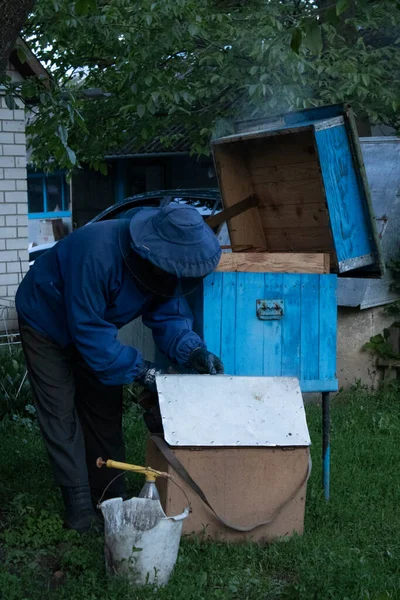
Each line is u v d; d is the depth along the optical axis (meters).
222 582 3.42
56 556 3.69
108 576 3.37
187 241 3.49
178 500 3.69
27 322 3.93
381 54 9.55
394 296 7.32
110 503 3.38
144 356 4.76
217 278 4.21
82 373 4.05
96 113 10.89
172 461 3.63
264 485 3.80
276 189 4.89
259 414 3.81
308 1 10.35
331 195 4.30
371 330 7.16
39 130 6.26
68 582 3.34
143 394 4.11
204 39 9.52
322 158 4.24
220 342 4.24
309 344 4.39
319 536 3.89
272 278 4.30
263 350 4.32
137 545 3.25
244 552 3.70
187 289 3.74
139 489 4.54
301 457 3.83
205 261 3.52
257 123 5.34
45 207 19.20
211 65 9.77
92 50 10.59
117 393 4.14
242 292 4.26
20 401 6.20
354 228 4.40
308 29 4.00
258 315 4.29
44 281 3.86
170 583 3.37
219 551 3.67
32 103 8.85
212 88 9.46
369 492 4.58
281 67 9.27
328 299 4.39
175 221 3.49
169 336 3.98
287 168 4.74
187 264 3.48
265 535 3.85
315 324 4.39
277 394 3.87
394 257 7.23
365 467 5.07
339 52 9.34
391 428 5.95
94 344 3.66
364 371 7.12
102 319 3.71
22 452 5.23
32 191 18.95
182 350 3.95
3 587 3.28
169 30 9.12
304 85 9.30
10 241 9.70
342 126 4.29
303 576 3.42
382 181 7.42
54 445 3.91
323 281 4.37
